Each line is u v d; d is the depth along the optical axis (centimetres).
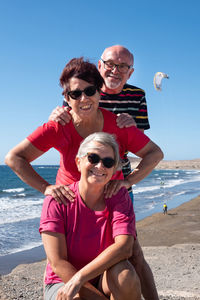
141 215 2664
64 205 255
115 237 244
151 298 314
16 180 7662
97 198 258
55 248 242
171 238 1764
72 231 251
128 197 270
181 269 808
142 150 316
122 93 405
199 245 1279
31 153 292
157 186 5922
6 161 291
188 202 3500
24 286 627
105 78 401
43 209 257
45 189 270
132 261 308
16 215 2442
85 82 286
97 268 226
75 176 295
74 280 222
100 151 247
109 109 405
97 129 305
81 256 249
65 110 303
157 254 1063
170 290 575
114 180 273
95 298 226
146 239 1748
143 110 420
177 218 2478
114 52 393
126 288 225
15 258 1303
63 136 296
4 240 1622
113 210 256
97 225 253
